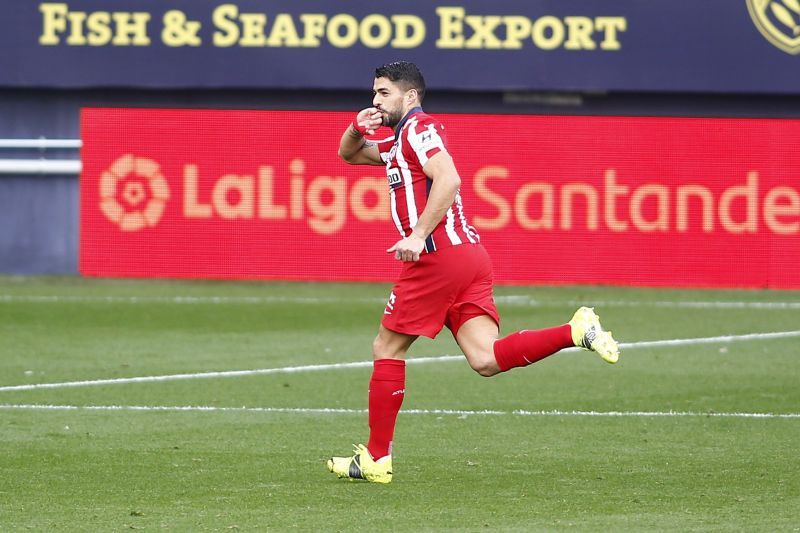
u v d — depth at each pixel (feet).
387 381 83.56
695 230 229.04
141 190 229.25
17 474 86.53
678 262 229.04
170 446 96.89
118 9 226.79
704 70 229.04
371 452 83.92
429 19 227.40
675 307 199.82
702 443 98.68
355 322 180.24
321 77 226.58
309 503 77.92
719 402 118.52
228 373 135.33
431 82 226.99
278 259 228.63
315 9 226.58
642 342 161.48
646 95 231.71
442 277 82.02
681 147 229.04
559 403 117.80
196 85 226.58
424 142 81.10
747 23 229.25
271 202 228.43
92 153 229.25
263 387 126.52
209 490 81.71
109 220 229.86
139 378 131.75
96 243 230.27
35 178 231.91
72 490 81.56
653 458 92.73
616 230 229.04
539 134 229.04
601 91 229.04
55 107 231.50
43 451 94.63
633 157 229.04
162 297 207.31
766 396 122.01
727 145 229.04
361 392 123.75
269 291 217.36
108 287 221.25
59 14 226.58
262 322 179.52
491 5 227.20
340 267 229.04
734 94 231.30
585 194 229.04
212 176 228.43
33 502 78.07
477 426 106.11
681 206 228.84
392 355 84.12
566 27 228.02
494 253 229.04
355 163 90.79
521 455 93.81
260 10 226.38
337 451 95.30
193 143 228.43
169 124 228.43
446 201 79.66
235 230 228.63
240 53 226.38
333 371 137.18
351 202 228.43
